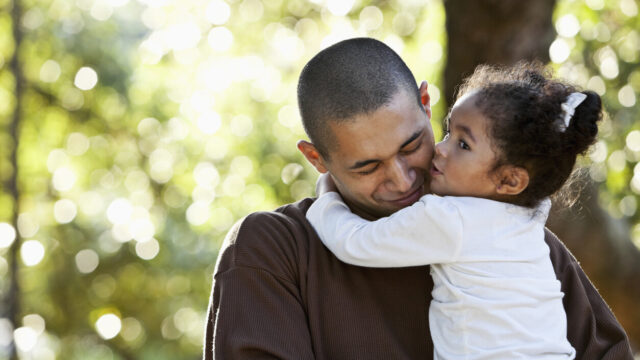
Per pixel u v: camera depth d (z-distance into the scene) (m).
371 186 2.39
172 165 10.37
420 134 2.34
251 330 2.21
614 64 6.95
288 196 9.91
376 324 2.30
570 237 4.92
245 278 2.30
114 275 10.41
